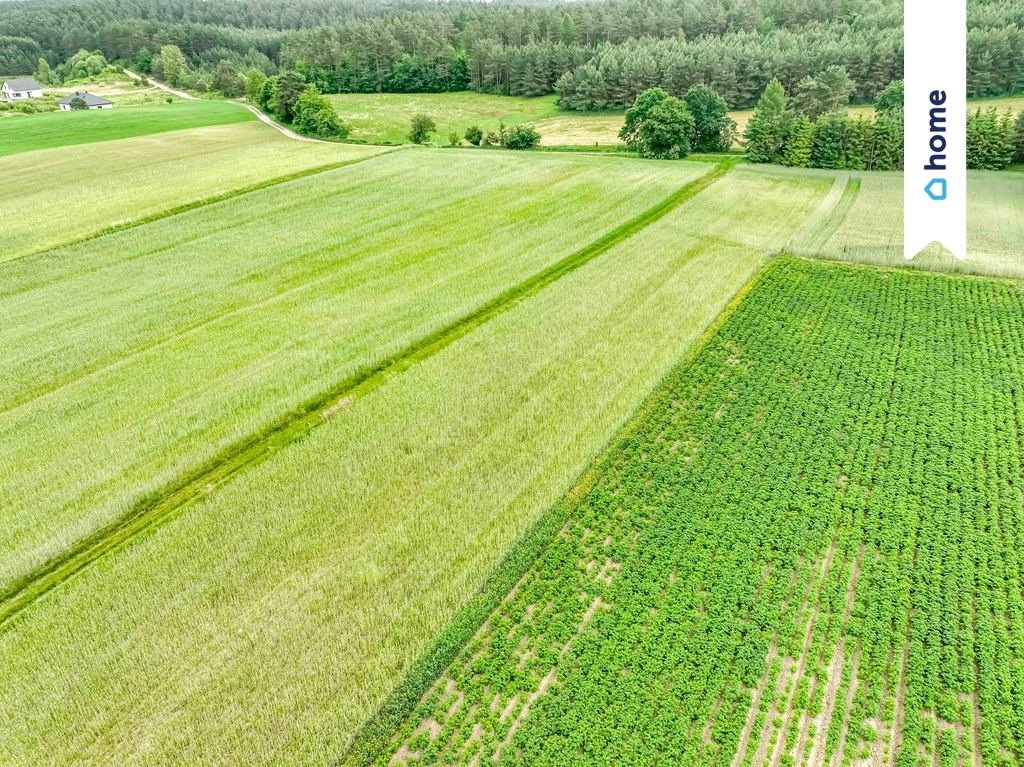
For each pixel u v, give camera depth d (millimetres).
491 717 12719
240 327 26328
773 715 12875
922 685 13180
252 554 16062
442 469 18922
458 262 32531
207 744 12164
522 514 17359
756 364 24078
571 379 23047
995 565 15633
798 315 27469
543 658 13812
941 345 25031
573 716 12695
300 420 21281
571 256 33438
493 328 26375
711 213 40625
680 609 14852
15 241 34250
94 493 17969
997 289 29578
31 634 14102
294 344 25094
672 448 20203
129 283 29984
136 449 19578
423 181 46000
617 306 28047
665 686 13312
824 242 36062
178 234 35719
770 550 16375
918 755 12117
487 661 13727
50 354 24312
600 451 19719
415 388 22547
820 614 14672
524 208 40562
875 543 16500
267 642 13977
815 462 19219
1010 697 12891
